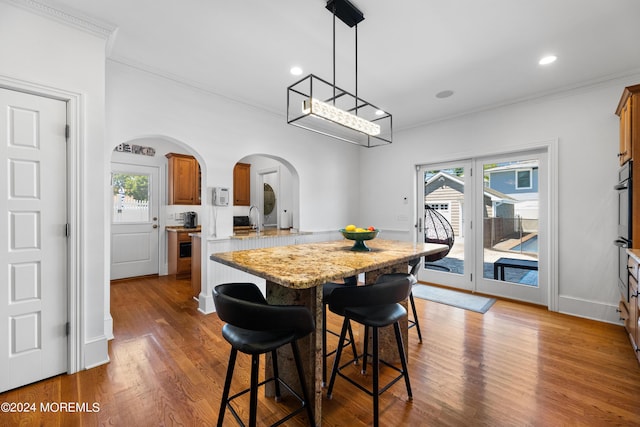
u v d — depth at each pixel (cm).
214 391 181
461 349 234
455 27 211
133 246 475
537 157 342
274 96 337
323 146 459
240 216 587
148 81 277
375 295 141
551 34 218
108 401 170
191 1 185
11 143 177
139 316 306
